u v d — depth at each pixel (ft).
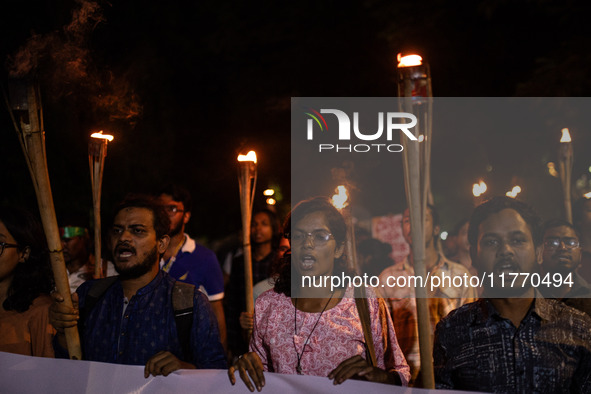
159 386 8.54
